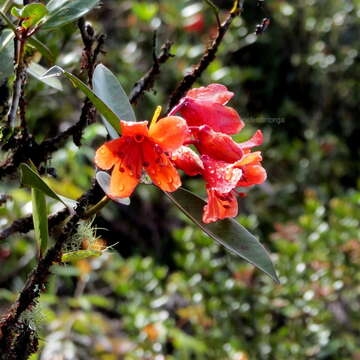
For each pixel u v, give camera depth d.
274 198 2.17
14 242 1.49
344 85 2.47
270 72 2.48
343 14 2.44
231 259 1.60
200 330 1.48
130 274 1.58
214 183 0.68
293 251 1.51
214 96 0.71
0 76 0.73
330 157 2.34
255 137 0.71
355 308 1.57
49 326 1.43
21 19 0.68
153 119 0.65
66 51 1.01
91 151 1.57
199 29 2.11
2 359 0.67
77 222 0.65
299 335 1.48
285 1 2.47
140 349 1.44
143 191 1.99
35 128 1.22
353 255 1.54
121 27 2.18
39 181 0.63
